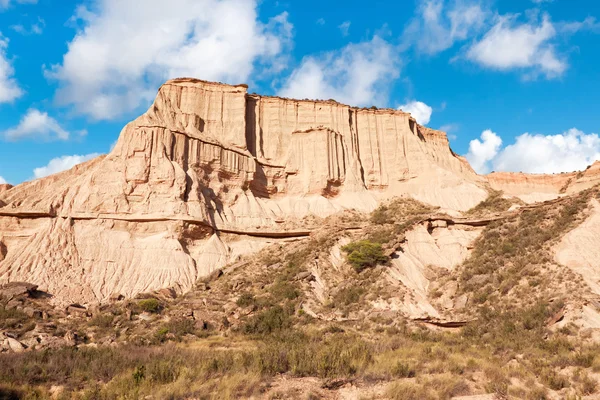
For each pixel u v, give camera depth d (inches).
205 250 2635.3
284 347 1257.4
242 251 2755.9
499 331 1640.0
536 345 1352.1
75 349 1392.7
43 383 1002.7
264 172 3228.3
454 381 901.8
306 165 3324.3
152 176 2706.7
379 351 1242.6
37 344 1568.7
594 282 1820.9
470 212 3097.9
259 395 854.5
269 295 2130.9
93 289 2308.1
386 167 3543.3
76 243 2464.3
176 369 1013.8
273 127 3410.4
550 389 900.0
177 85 3198.8
